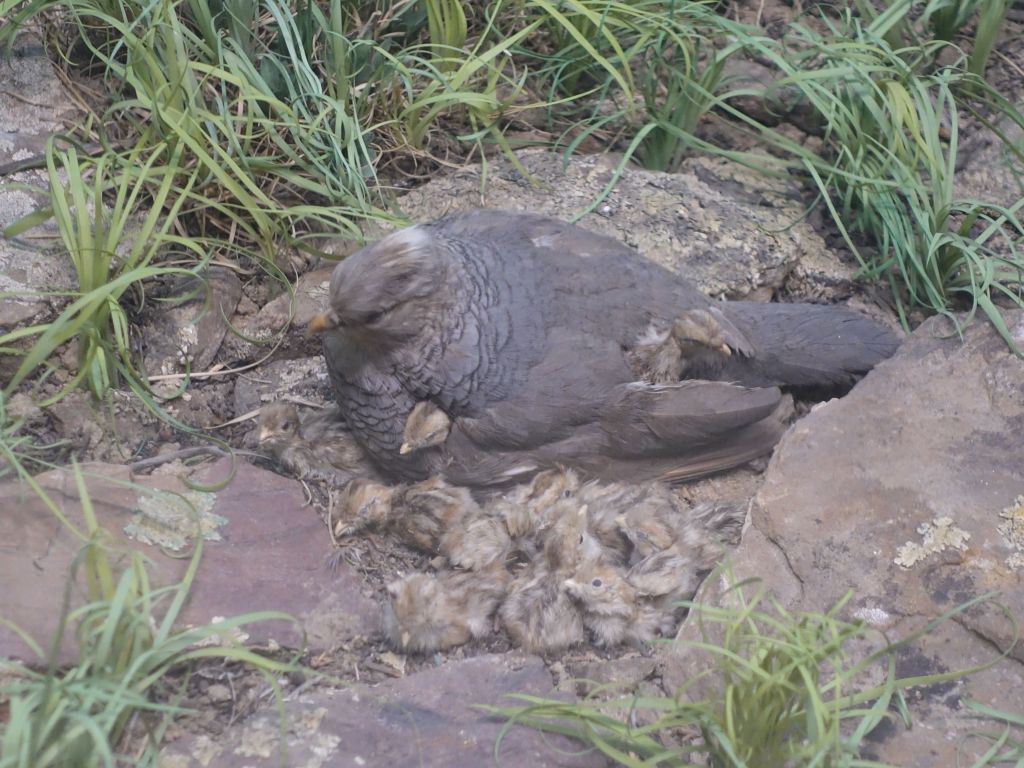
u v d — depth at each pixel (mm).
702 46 11008
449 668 6992
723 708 6430
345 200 9305
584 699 6848
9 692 5926
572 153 10469
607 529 7934
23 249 8664
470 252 7988
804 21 11648
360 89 10250
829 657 6504
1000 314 8719
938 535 7395
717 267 9586
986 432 7914
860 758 6516
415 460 8180
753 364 8570
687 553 7688
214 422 8820
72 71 9969
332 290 7602
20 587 6805
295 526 7766
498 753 6453
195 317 9016
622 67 10930
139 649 6250
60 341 7559
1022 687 6805
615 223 9711
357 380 7996
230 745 6441
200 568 7270
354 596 7449
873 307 9891
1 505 7246
